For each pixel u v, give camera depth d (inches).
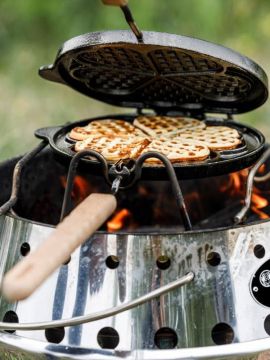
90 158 29.5
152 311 26.4
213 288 26.7
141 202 39.5
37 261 21.6
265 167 35.9
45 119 63.8
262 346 26.7
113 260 26.9
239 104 34.5
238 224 27.5
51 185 36.7
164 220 39.9
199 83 33.3
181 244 26.7
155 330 26.3
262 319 27.2
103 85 35.0
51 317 26.7
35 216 36.1
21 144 54.8
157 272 26.5
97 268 26.8
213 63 30.5
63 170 37.1
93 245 26.9
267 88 31.1
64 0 79.4
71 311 26.6
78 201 37.8
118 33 28.6
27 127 61.0
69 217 24.1
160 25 75.7
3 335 27.5
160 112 36.5
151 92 35.1
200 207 39.5
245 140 33.6
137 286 26.5
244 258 27.3
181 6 74.8
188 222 27.5
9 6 81.6
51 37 82.6
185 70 32.1
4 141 52.9
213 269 26.8
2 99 69.0
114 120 36.1
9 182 34.0
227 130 34.0
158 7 75.0
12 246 28.4
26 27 82.8
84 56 31.3
